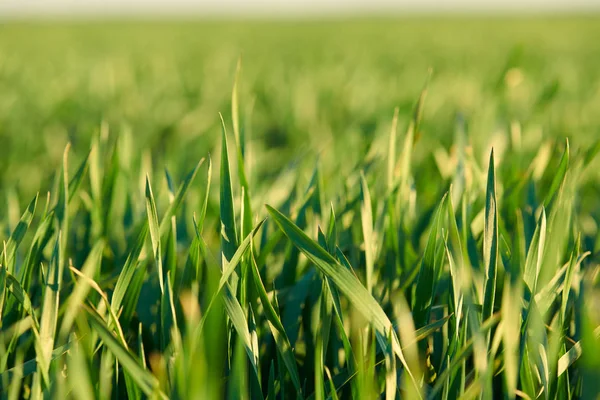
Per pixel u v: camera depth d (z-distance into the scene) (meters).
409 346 0.79
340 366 0.87
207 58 6.97
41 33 14.06
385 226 0.95
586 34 11.83
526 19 23.09
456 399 0.77
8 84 4.24
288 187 1.02
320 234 0.84
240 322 0.76
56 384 0.73
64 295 0.89
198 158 1.79
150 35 12.90
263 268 0.89
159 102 3.39
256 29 15.95
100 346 0.82
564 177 0.83
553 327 0.82
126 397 0.82
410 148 0.94
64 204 0.89
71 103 3.28
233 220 0.81
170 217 0.85
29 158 1.94
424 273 0.82
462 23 19.23
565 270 0.82
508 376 0.72
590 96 2.87
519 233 0.74
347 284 0.76
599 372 0.64
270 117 3.08
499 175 1.03
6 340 0.83
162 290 0.79
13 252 0.84
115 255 0.98
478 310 0.80
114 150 0.94
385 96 3.20
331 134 2.28
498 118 1.13
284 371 0.81
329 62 6.04
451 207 0.81
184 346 0.74
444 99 2.98
